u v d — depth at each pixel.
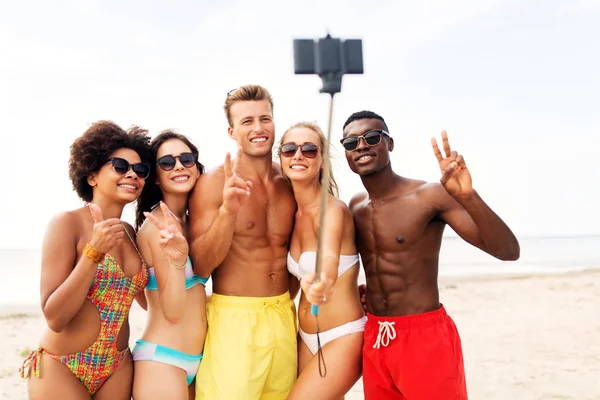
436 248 4.71
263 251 4.70
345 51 2.74
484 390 8.70
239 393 4.29
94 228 3.63
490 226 4.06
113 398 4.16
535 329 12.98
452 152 4.00
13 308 17.42
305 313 4.73
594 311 15.18
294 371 4.71
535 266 30.56
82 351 3.93
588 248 49.47
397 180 4.86
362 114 4.80
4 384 8.97
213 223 4.28
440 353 4.46
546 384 8.95
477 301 17.19
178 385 4.23
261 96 4.71
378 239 4.71
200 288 4.54
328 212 4.47
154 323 4.36
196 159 4.64
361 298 5.12
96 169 4.16
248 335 4.45
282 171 4.98
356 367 4.64
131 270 4.13
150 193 4.75
